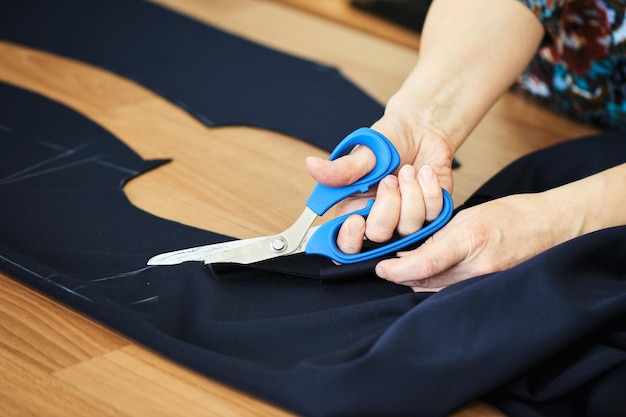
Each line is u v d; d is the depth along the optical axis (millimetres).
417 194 963
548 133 1715
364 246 1031
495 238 960
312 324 927
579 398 901
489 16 1261
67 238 1115
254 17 2207
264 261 1030
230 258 994
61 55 1781
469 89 1194
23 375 885
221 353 899
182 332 931
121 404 857
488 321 880
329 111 1645
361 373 818
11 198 1199
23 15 1959
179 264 1020
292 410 829
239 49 1916
